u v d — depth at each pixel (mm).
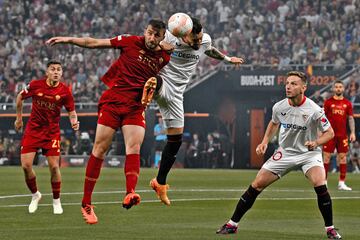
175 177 43688
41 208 24453
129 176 17578
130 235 17797
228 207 25406
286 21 69188
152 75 18141
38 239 16906
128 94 17938
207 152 59812
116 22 75312
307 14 69000
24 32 75812
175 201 27531
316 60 64500
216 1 72938
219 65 62406
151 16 75000
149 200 27844
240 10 71375
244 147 60938
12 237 17203
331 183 40094
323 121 18203
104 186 34938
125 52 18031
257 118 61219
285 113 18531
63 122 63375
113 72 18141
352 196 30938
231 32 70125
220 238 17438
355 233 18969
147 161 59906
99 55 70750
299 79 18250
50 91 23453
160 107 21312
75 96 68062
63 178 41031
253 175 46188
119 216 22250
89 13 76188
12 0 78500
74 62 70875
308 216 22781
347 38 66500
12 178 40438
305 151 18516
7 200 27297
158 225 20016
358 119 58812
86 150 61219
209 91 62281
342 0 68938
